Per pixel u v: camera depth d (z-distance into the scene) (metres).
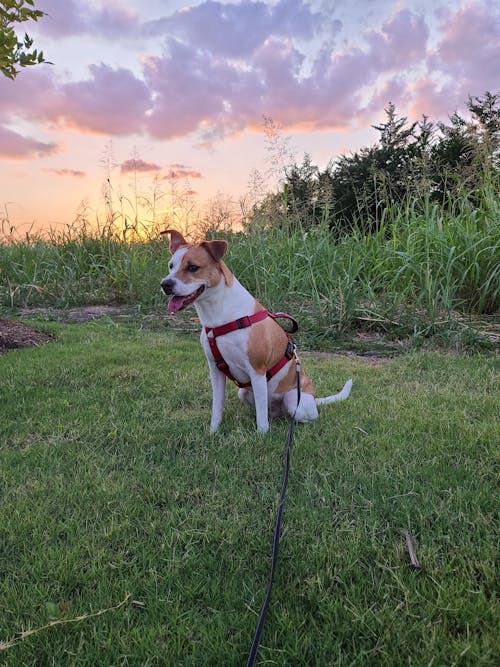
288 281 3.50
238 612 0.78
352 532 0.96
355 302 3.04
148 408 1.68
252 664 0.67
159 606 0.80
